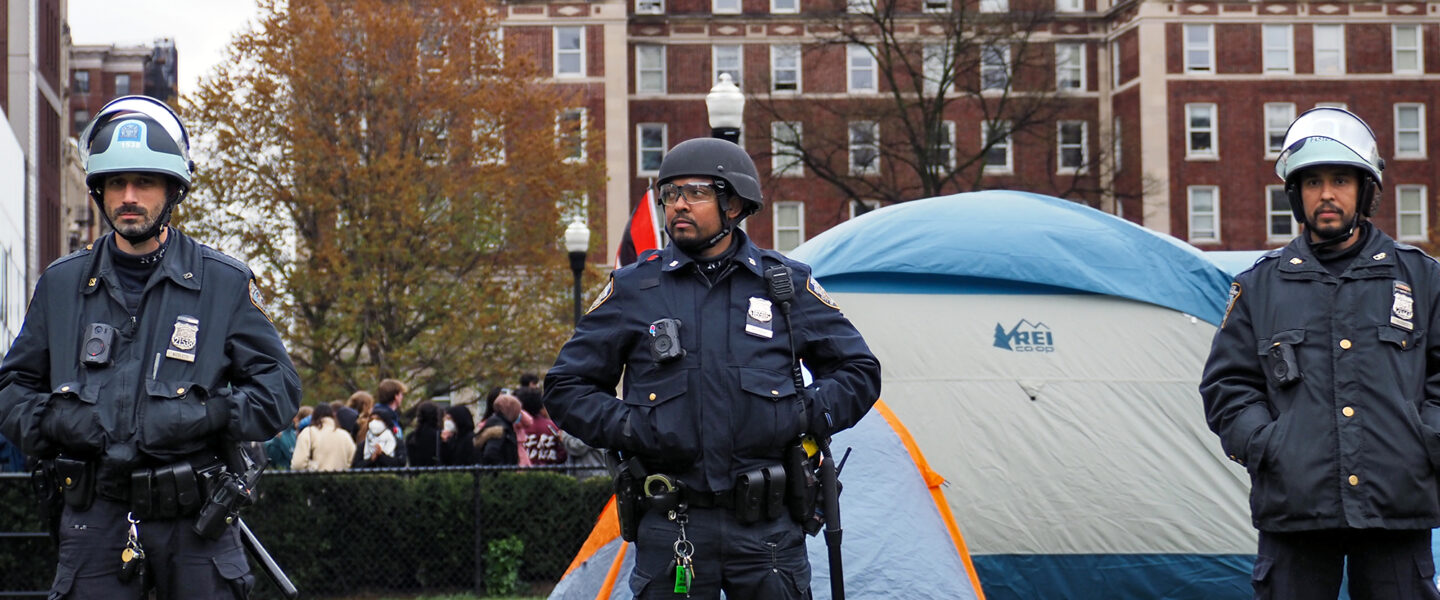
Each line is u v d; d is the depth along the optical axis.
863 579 7.73
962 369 9.32
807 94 54.66
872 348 9.34
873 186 47.16
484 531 12.83
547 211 34.78
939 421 9.21
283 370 5.75
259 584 12.40
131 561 5.41
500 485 12.89
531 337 33.44
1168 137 54.81
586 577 8.16
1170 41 54.81
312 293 32.62
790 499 5.47
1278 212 55.19
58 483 5.56
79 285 5.62
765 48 55.75
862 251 9.49
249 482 5.67
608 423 5.44
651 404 5.41
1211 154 55.00
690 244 5.56
